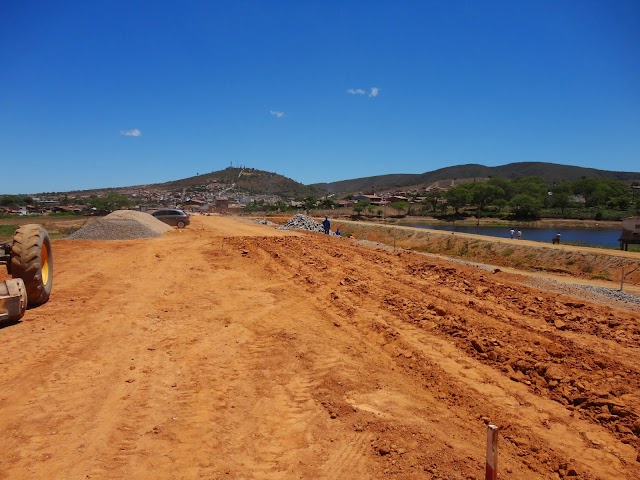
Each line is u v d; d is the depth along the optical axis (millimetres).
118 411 5480
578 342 7699
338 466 4488
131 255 17812
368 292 11227
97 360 7027
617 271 22484
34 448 4688
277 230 33750
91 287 12039
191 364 6977
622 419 5273
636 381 6078
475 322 8602
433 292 11250
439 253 33969
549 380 6230
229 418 5418
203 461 4559
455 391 6027
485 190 99625
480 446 4789
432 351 7391
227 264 15688
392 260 16969
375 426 5137
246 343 7992
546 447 4793
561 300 11008
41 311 9578
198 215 61312
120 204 89875
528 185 115750
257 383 6371
